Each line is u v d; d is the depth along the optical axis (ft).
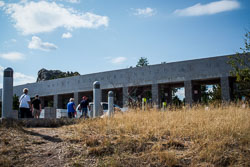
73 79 131.64
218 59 85.97
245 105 36.65
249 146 20.72
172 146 20.92
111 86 113.80
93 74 122.21
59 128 26.73
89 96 142.31
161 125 26.30
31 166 17.61
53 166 17.70
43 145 20.94
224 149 20.16
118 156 19.11
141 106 36.63
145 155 19.30
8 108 29.66
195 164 18.20
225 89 83.25
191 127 25.43
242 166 17.87
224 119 28.32
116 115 33.63
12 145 20.43
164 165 18.26
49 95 144.56
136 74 106.22
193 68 91.35
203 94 120.98
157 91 99.45
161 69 99.30
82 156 19.11
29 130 25.41
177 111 34.47
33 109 45.29
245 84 56.44
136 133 24.30
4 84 29.94
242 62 59.41
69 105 48.57
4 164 17.44
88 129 25.61
